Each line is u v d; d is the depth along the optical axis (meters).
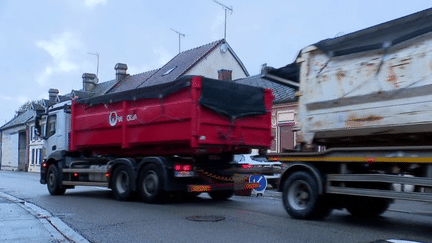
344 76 8.19
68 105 14.48
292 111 21.34
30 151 46.59
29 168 46.41
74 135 13.88
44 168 14.47
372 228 7.78
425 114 6.87
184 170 10.67
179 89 10.30
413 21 7.08
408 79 7.11
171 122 10.53
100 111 12.87
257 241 6.59
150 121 11.08
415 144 7.26
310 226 7.88
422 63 6.94
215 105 10.23
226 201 11.98
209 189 10.77
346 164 8.05
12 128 53.25
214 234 7.12
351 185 8.03
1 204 11.02
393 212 10.28
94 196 13.55
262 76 9.70
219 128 10.46
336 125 8.29
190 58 33.97
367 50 7.81
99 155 13.44
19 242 6.53
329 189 8.20
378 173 7.68
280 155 9.16
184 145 10.55
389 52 7.48
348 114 8.10
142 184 11.27
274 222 8.30
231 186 11.20
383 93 7.48
